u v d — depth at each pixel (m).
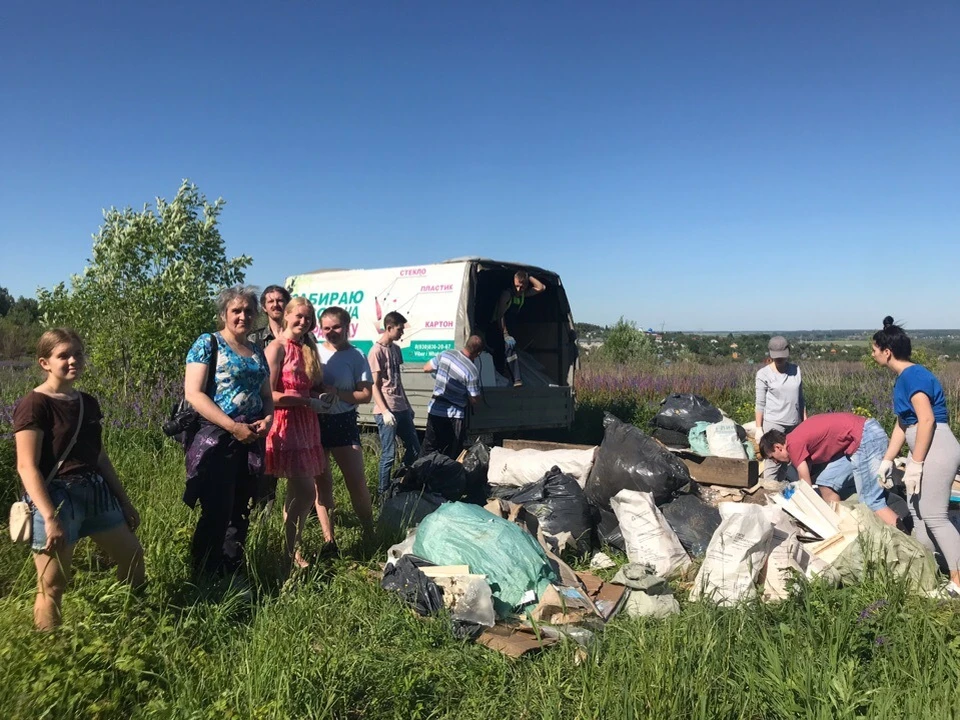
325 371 5.63
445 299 9.15
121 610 3.73
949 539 5.18
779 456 6.80
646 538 5.72
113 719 3.18
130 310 9.97
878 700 3.30
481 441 8.98
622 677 3.48
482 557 4.71
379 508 6.59
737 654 3.81
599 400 14.07
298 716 3.18
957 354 18.75
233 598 4.21
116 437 7.92
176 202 10.36
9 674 3.21
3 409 7.52
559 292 10.53
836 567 5.04
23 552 4.70
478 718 3.36
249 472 4.62
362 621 4.21
